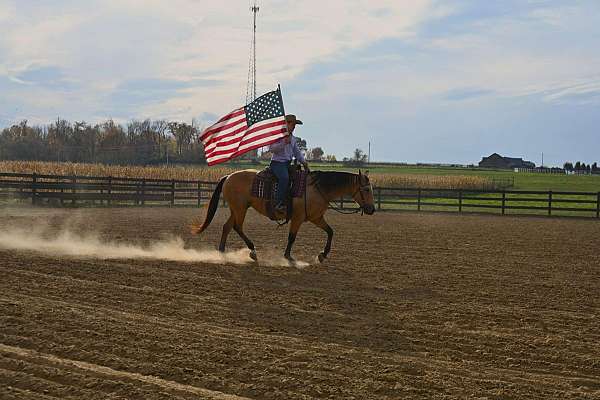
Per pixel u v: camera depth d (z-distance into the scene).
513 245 16.05
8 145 74.75
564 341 6.85
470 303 8.72
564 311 8.37
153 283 9.28
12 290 8.31
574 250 15.24
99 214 22.58
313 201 11.66
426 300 8.83
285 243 15.14
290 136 11.69
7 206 24.62
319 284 9.79
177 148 86.62
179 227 18.25
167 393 4.87
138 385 5.03
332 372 5.52
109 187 27.62
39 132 78.44
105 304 7.82
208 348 6.05
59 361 5.50
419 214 29.00
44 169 35.66
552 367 5.99
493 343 6.73
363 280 10.25
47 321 6.75
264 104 12.12
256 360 5.75
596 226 23.42
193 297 8.46
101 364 5.54
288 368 5.56
